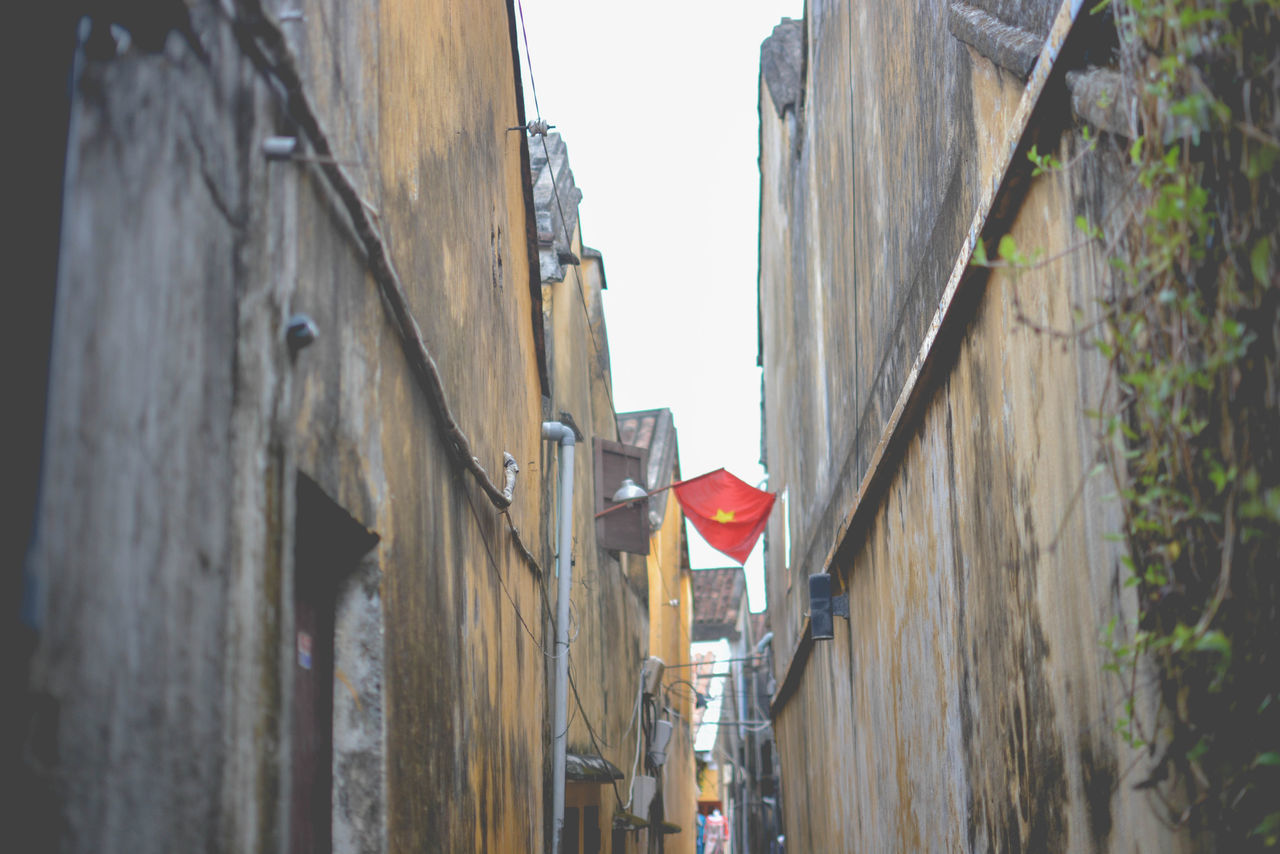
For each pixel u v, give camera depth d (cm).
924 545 501
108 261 167
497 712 545
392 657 323
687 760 2436
